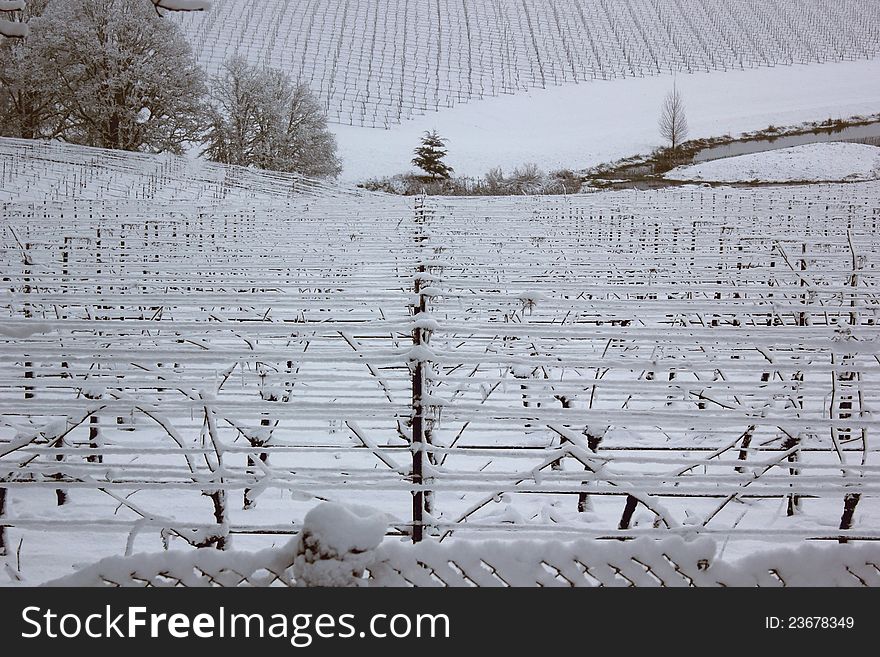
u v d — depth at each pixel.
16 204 12.98
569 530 3.04
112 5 30.25
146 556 2.32
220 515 3.18
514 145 47.19
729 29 86.94
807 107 55.66
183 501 4.64
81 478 3.21
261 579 2.31
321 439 5.44
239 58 32.62
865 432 3.70
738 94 61.50
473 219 12.69
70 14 29.58
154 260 7.70
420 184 32.72
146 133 31.78
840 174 34.88
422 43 78.81
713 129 50.31
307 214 12.69
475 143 47.88
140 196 22.02
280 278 5.78
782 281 6.27
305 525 2.27
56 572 3.57
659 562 2.34
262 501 4.63
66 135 34.31
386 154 43.56
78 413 3.36
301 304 3.73
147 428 5.66
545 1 98.81
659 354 4.99
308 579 2.24
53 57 30.44
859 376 4.08
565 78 68.50
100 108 30.73
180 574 2.30
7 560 3.69
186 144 37.28
